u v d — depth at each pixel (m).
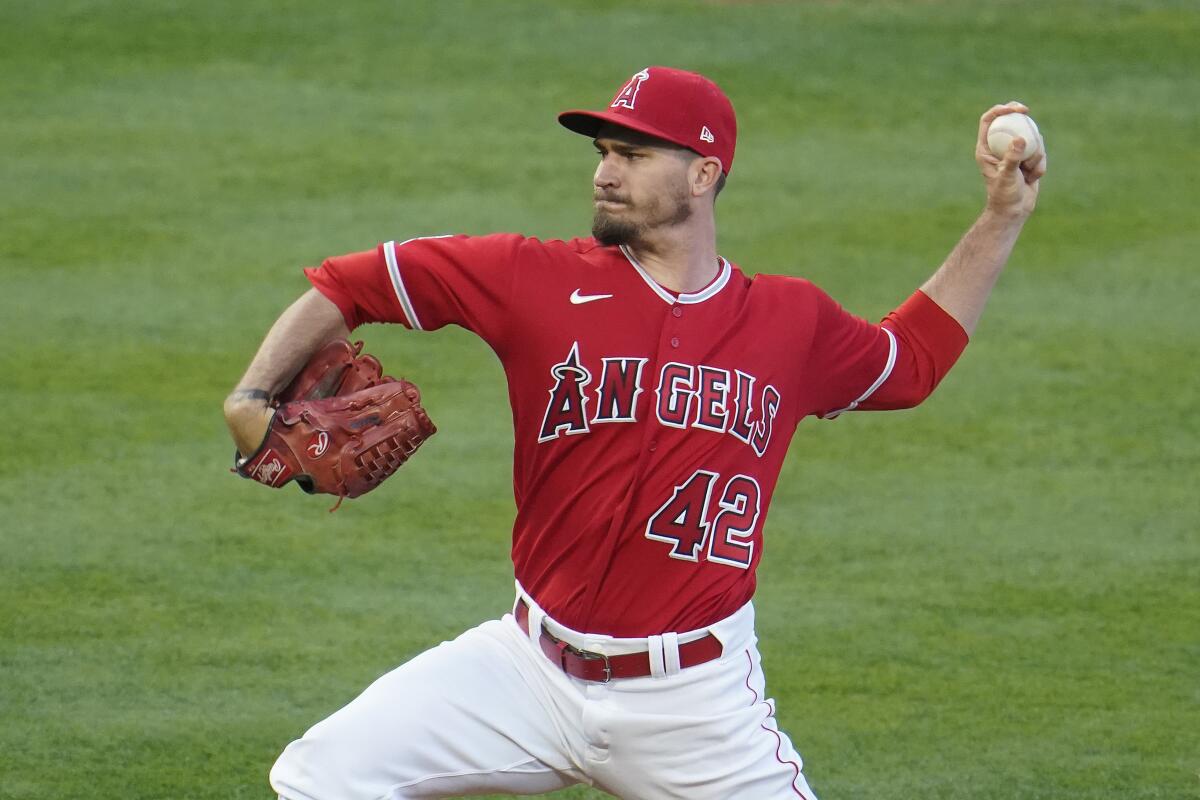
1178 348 34.81
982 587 24.75
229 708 20.25
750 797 13.64
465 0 54.28
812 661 22.22
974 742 20.05
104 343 33.16
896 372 14.59
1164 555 26.03
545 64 49.69
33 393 30.78
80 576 24.02
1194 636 23.25
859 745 19.91
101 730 19.52
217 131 44.75
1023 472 29.30
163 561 24.69
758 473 13.66
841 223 40.44
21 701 20.20
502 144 44.41
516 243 13.43
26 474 27.56
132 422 29.86
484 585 24.30
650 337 13.30
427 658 13.95
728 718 13.53
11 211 39.56
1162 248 40.00
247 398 13.43
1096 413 31.86
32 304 34.84
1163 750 19.91
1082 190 43.25
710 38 51.78
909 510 27.64
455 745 13.67
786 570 25.23
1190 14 55.00
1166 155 45.41
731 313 13.58
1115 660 22.45
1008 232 14.86
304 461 13.60
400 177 42.22
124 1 53.06
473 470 28.62
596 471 13.29
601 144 13.41
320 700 20.56
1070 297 37.38
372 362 14.08
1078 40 52.72
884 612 23.80
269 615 23.05
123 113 45.66
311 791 13.44
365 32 51.72
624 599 13.37
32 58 48.94
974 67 50.56
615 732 13.53
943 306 14.88
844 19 53.59
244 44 50.59
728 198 41.72
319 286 13.50
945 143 45.59
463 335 34.81
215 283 36.19
